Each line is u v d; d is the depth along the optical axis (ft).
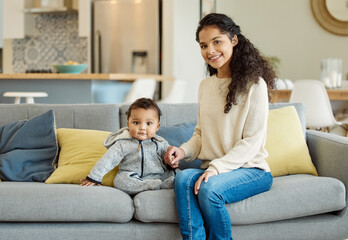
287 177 6.74
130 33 19.48
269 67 6.40
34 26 22.13
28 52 22.39
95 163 6.72
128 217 5.61
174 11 19.08
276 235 5.91
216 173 5.59
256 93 5.95
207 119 6.26
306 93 13.25
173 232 5.68
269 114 7.52
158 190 5.85
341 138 6.83
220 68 6.35
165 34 19.26
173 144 7.18
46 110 7.60
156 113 6.37
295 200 5.80
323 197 5.89
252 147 5.83
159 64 19.75
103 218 5.56
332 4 22.31
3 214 5.47
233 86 5.95
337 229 6.10
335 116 15.83
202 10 19.90
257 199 5.73
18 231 5.57
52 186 5.94
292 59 23.18
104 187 5.97
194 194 5.48
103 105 7.70
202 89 6.57
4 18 20.83
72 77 12.16
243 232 5.79
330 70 14.74
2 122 7.49
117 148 6.25
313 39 22.84
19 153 6.81
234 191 5.49
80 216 5.51
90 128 7.55
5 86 13.50
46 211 5.48
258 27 23.49
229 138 6.01
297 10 22.94
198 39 6.23
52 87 13.12
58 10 20.36
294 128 7.34
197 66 19.83
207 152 6.21
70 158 6.83
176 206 5.53
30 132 7.01
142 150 6.30
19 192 5.57
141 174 6.29
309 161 7.01
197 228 5.33
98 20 19.77
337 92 13.62
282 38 23.24
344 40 22.39
